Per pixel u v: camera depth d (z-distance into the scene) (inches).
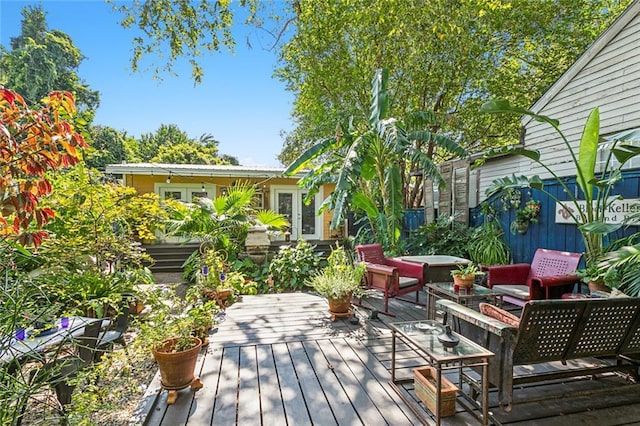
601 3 323.9
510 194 241.9
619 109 197.3
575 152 224.7
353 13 311.6
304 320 169.5
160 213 209.2
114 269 168.6
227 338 144.7
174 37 191.6
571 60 345.4
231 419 88.5
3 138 63.2
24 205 67.5
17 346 77.7
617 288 136.5
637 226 168.1
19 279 78.0
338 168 274.8
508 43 333.1
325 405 94.6
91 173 170.1
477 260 249.1
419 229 304.2
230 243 310.8
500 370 85.2
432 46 294.4
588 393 94.7
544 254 177.2
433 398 87.4
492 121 394.9
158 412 91.7
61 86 735.7
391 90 341.1
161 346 99.9
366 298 210.2
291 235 430.3
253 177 402.3
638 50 187.2
